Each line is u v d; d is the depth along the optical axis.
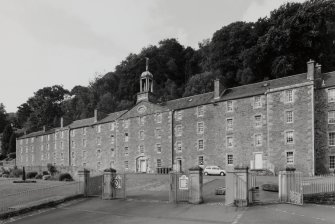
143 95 59.38
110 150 63.78
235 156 45.91
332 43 64.25
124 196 25.80
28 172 56.91
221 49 76.06
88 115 101.06
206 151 49.12
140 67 94.44
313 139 39.19
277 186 26.09
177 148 52.69
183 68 100.12
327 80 41.44
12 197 27.61
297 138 40.47
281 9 68.69
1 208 21.78
